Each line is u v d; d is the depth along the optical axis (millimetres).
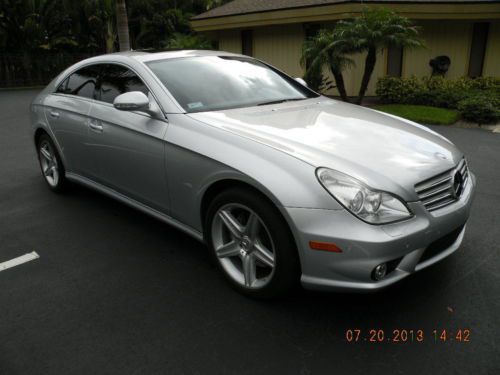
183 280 3201
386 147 2883
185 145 3064
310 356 2430
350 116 3498
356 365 2361
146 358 2428
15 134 8922
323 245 2455
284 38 14086
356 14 11367
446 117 9383
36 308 2900
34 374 2324
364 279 2445
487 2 11891
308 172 2533
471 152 6824
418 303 2873
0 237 3969
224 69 3982
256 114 3363
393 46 10297
